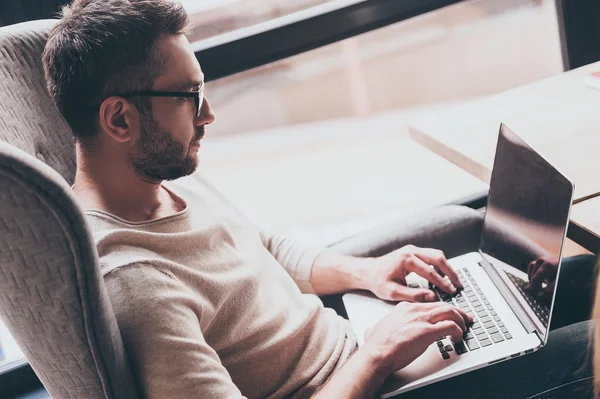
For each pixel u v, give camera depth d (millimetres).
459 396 1056
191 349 852
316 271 1303
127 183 986
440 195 2521
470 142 1341
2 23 1448
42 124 1078
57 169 1101
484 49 4855
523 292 1104
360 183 2846
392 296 1214
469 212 1412
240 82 4961
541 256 1051
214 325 993
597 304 1192
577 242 1034
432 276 1218
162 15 953
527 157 1115
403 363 1012
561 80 1508
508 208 1175
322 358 1094
